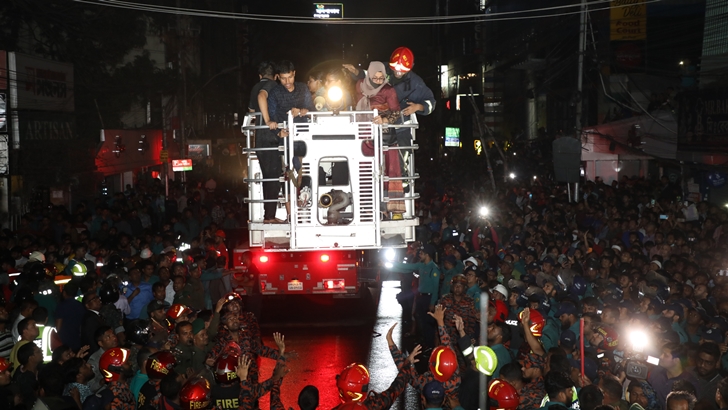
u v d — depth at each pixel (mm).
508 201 25047
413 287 15172
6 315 9492
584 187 24906
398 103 10664
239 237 22453
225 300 9648
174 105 41500
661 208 18516
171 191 31203
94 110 35719
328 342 14719
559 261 14352
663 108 23703
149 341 8547
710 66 21469
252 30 63062
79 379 7762
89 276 11305
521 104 46875
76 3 32219
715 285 11797
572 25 35219
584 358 8609
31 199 25500
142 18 35688
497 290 11203
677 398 6293
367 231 10398
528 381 7652
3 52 24250
